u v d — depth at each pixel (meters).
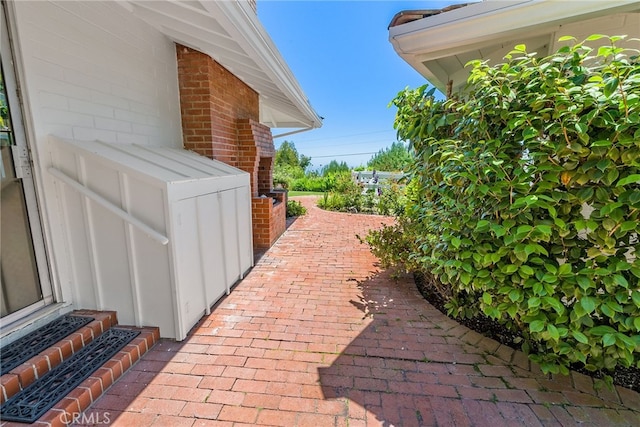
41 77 2.38
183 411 1.91
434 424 1.84
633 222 1.85
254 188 5.71
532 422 1.85
